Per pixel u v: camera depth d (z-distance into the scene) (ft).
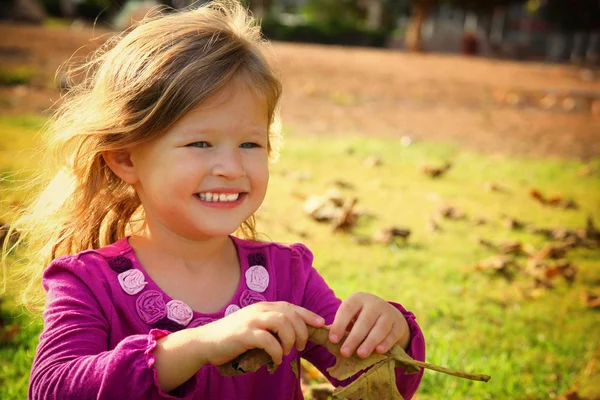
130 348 4.32
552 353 9.83
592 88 51.31
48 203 5.88
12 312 9.34
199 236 5.18
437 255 13.73
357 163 21.77
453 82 48.57
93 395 4.21
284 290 5.58
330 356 5.46
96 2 112.06
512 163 23.71
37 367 4.59
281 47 67.41
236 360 4.29
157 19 5.55
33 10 85.66
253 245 5.68
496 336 10.21
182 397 4.42
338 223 14.56
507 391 8.54
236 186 4.94
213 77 4.85
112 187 5.75
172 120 4.83
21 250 10.41
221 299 5.27
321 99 36.55
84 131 5.18
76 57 41.78
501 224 16.21
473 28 133.08
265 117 5.19
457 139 28.81
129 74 5.04
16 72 33.86
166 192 4.94
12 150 18.19
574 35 125.29
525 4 131.03
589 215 17.30
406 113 35.14
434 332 9.97
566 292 12.40
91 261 5.10
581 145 29.14
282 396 5.20
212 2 6.11
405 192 18.56
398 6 125.08
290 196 17.06
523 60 103.24
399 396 4.38
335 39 108.99
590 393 8.67
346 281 11.60
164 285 5.16
